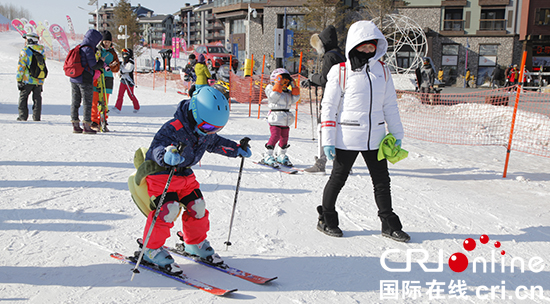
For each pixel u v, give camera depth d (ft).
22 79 28.17
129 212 12.56
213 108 8.11
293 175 18.70
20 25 120.57
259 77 55.52
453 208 14.75
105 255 9.64
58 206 12.70
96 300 7.66
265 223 12.44
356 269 9.66
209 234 11.34
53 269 8.80
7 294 7.70
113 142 23.29
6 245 9.84
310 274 9.29
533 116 37.91
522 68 19.48
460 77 120.98
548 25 111.65
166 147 7.98
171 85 75.51
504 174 20.08
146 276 8.74
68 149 20.86
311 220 12.97
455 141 31.40
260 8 129.08
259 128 32.17
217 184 16.38
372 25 11.00
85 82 24.64
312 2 109.40
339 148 11.47
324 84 17.10
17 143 21.72
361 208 14.32
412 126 38.11
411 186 17.72
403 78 70.69
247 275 8.95
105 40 25.31
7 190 13.99
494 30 117.50
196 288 8.34
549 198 16.47
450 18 120.57
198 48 87.40
